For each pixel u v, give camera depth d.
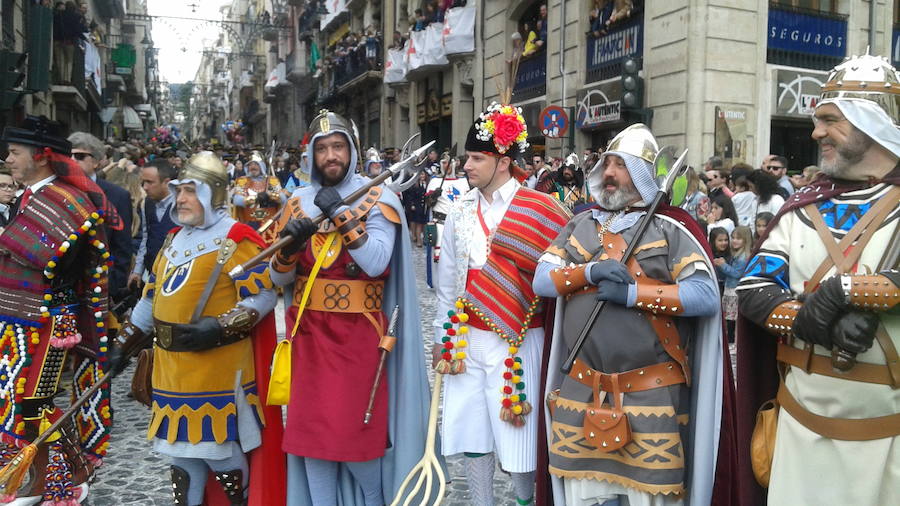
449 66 21.34
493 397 3.26
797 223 2.36
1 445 3.59
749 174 8.05
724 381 2.71
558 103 15.56
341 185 3.32
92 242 3.70
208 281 3.21
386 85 27.20
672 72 12.14
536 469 3.13
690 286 2.60
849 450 2.20
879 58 2.26
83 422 3.81
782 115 12.41
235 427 3.23
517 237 3.21
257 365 3.33
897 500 2.16
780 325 2.29
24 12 15.34
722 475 2.71
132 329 3.47
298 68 42.56
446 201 6.62
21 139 3.55
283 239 3.01
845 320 2.10
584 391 2.74
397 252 3.34
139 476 4.21
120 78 38.06
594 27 14.50
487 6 18.80
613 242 2.76
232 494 3.33
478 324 3.29
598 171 2.82
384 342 3.17
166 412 3.21
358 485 3.35
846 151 2.23
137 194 6.85
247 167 9.59
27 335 3.56
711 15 11.79
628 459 2.62
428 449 3.22
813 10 12.89
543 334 3.31
